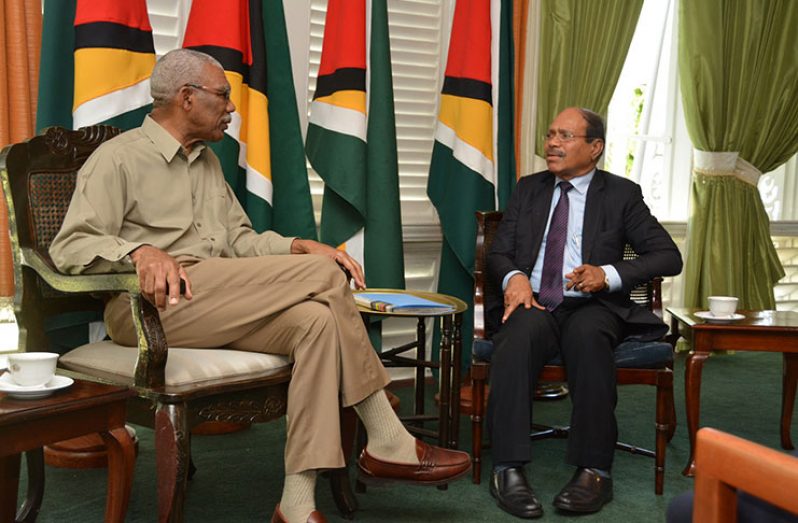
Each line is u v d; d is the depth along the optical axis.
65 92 3.01
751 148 4.88
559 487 2.87
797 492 0.93
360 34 3.42
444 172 3.78
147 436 3.19
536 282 3.06
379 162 3.54
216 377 2.15
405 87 4.00
